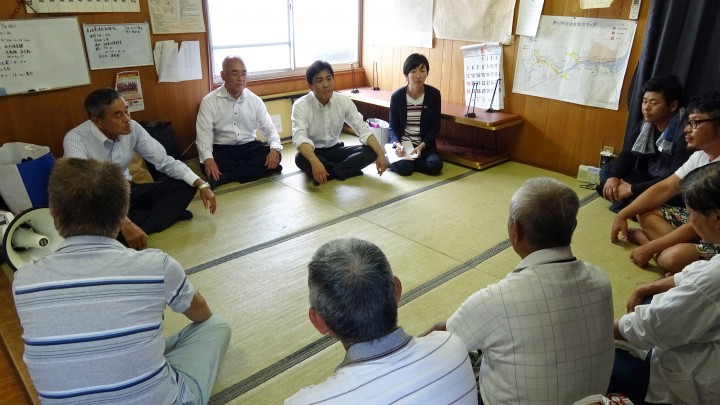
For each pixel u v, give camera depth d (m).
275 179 3.49
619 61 3.23
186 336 1.50
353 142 4.41
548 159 3.80
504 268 2.38
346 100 3.56
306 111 3.48
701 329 1.15
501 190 3.36
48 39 2.96
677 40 2.88
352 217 2.91
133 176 3.12
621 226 2.53
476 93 4.05
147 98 3.50
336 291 0.79
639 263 2.35
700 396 1.21
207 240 2.61
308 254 2.48
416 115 3.76
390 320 0.81
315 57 4.55
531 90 3.73
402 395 0.77
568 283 1.07
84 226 1.09
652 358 1.36
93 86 3.23
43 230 2.15
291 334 1.90
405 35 4.44
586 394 1.08
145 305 1.09
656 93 2.66
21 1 2.81
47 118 3.09
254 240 2.62
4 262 2.32
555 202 1.11
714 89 2.85
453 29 4.06
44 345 1.01
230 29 3.94
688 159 2.44
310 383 1.66
